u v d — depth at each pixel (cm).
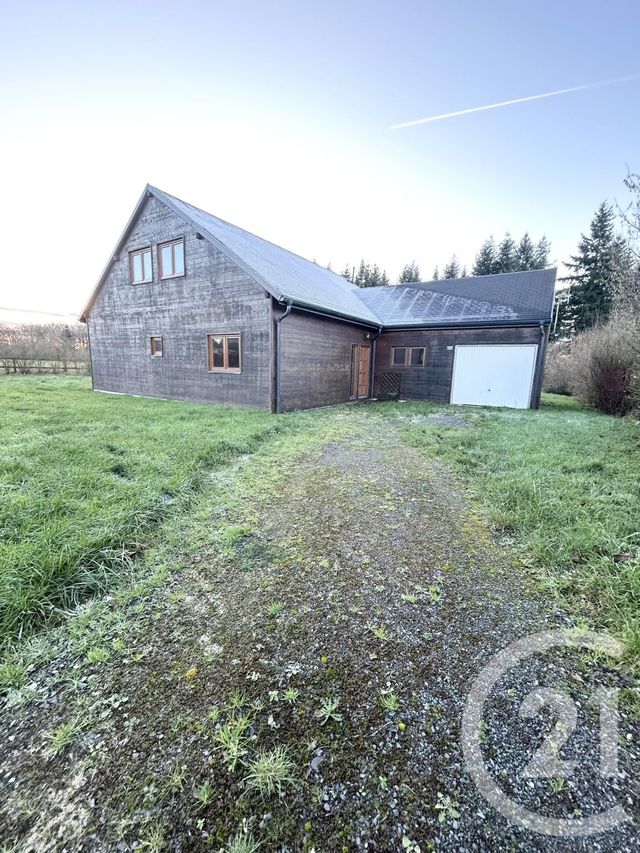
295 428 661
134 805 114
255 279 810
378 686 156
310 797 117
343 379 1115
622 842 105
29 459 394
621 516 293
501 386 1085
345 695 152
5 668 161
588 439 582
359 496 356
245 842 105
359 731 137
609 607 201
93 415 683
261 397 868
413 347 1208
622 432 646
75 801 115
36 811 112
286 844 105
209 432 568
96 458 404
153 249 1026
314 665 167
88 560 230
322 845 105
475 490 373
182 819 111
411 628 189
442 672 163
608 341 954
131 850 103
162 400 1005
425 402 1149
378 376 1273
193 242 934
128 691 154
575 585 222
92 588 215
